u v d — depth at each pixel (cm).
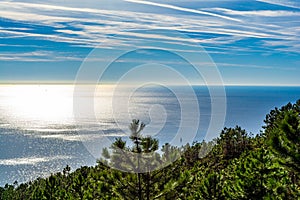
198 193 1514
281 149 838
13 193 5316
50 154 8294
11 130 11762
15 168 7888
